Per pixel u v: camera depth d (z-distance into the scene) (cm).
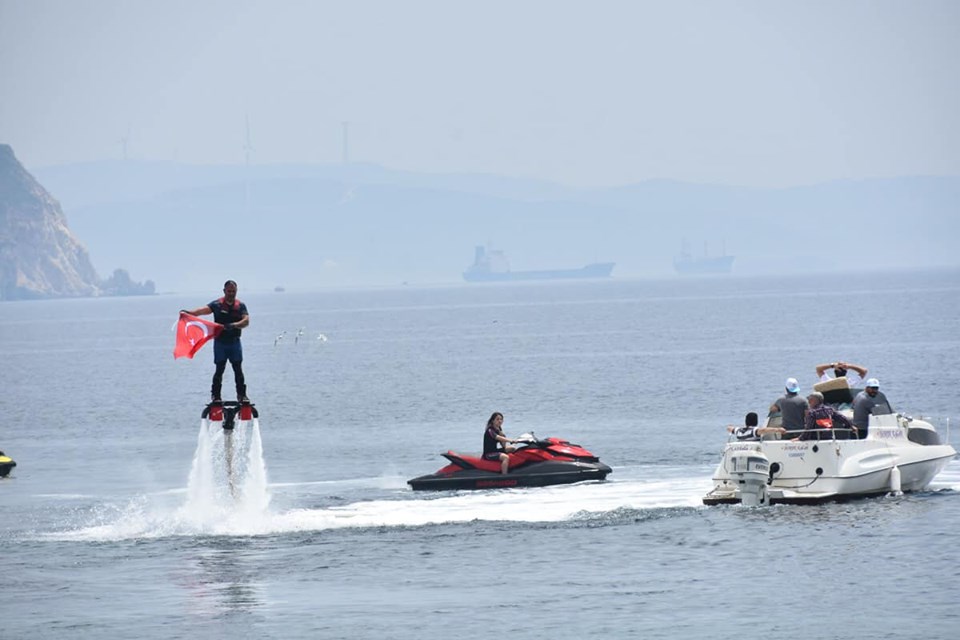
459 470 14688
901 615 8462
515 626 8538
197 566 10625
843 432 12412
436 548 11088
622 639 8169
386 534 11756
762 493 12294
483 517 12406
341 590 9688
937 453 12862
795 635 8131
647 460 16438
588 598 9200
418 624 8662
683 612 8731
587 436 19600
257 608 9200
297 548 11244
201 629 8669
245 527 12194
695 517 11925
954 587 9062
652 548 10725
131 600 9519
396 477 15950
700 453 16988
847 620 8394
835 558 10044
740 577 9625
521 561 10475
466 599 9306
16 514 13762
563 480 14425
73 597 9650
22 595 9738
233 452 12319
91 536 12069
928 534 10712
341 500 13925
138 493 15438
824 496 12112
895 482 12469
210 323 11744
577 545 10988
